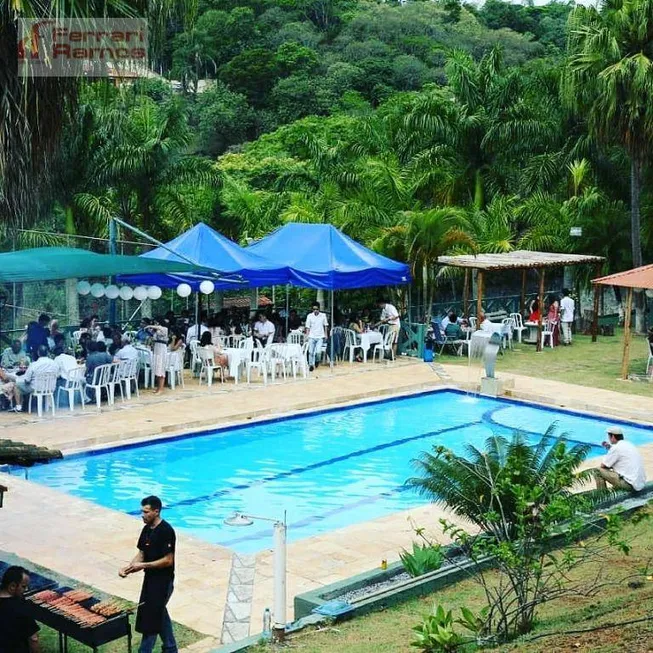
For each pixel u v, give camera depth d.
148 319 22.62
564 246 32.09
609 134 28.48
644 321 31.36
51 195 27.95
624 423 19.73
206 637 9.13
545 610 8.96
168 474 15.98
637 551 11.07
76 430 17.16
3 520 12.74
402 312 28.11
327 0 86.81
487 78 36.00
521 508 8.45
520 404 21.42
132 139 30.52
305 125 59.66
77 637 8.16
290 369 23.66
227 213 34.09
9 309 25.31
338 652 8.11
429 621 7.79
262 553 11.77
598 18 29.05
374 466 16.70
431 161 34.84
